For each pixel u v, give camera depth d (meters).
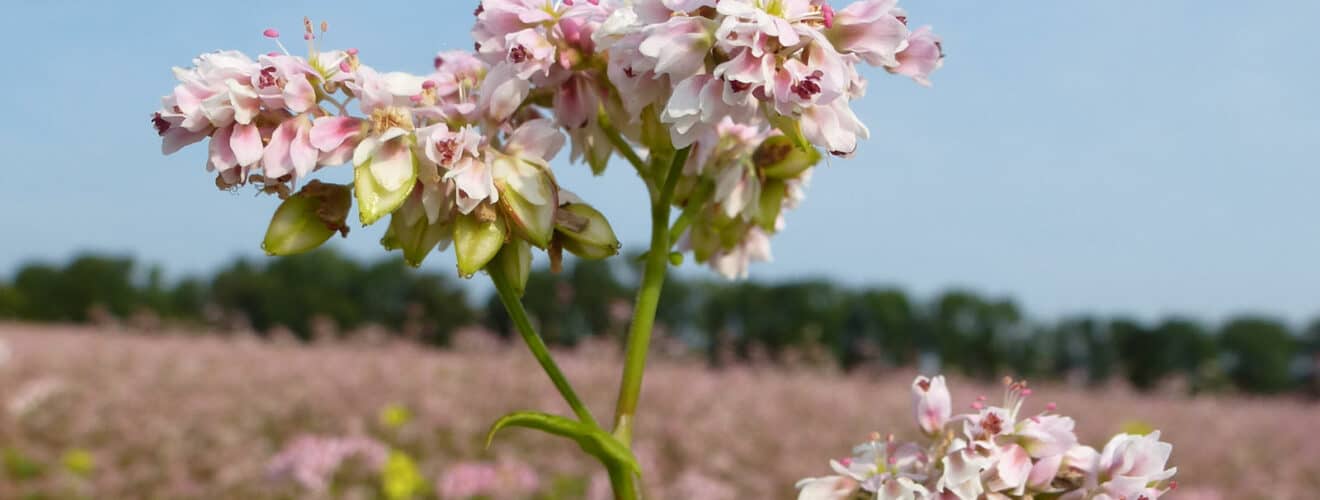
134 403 11.91
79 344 17.45
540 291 32.34
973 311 38.53
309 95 1.67
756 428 11.74
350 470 7.68
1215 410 16.06
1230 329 37.12
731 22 1.58
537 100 1.98
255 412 11.52
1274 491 10.00
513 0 1.86
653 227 1.95
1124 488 1.69
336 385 12.98
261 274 38.25
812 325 37.06
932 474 1.81
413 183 1.65
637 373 1.87
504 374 14.05
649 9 1.67
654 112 1.93
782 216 2.57
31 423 10.85
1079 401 16.22
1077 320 38.44
